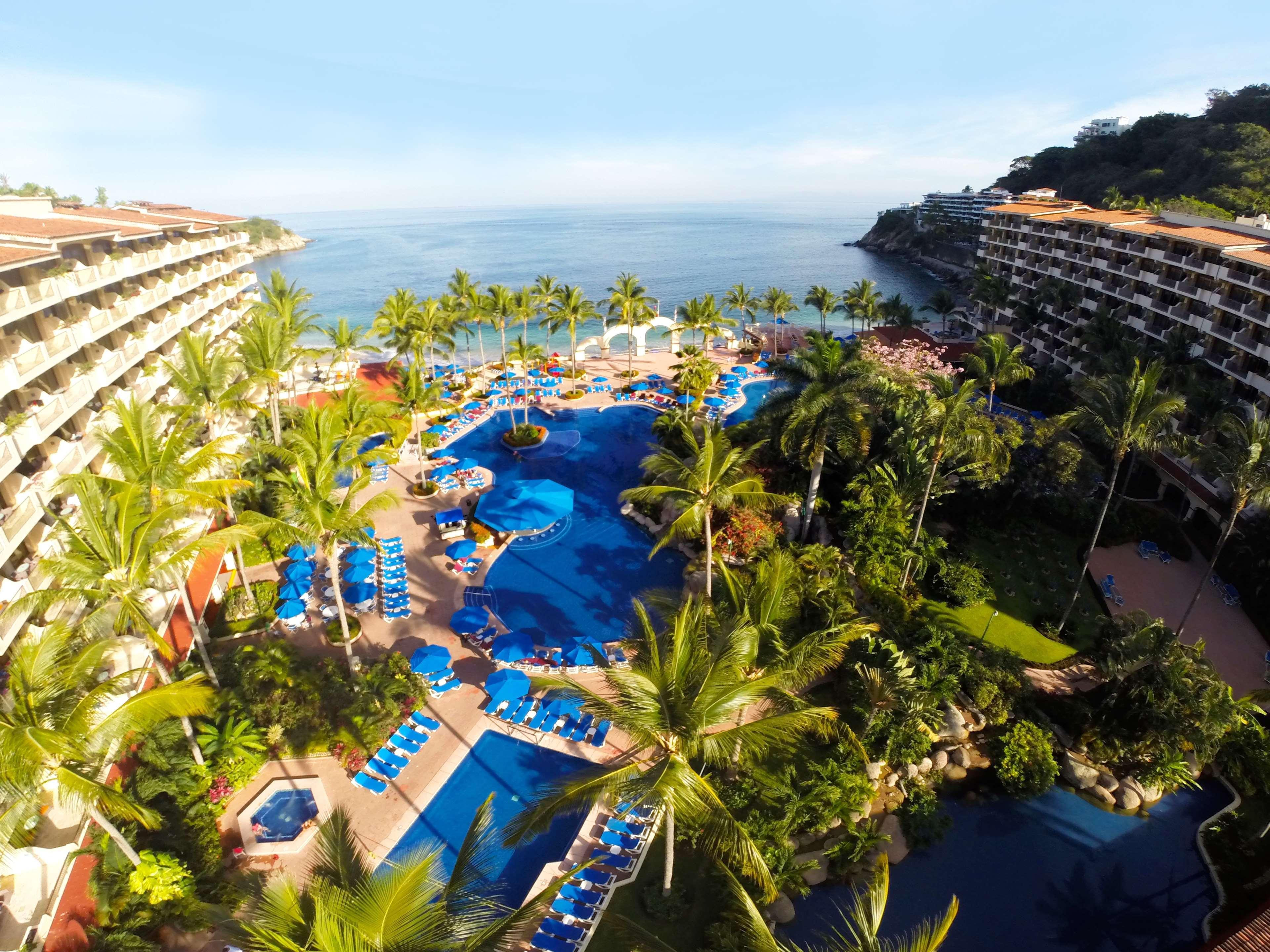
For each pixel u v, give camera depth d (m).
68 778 15.12
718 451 28.44
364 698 26.36
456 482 47.06
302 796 23.27
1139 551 38.00
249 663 27.56
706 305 70.12
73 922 18.39
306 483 25.80
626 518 42.25
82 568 19.84
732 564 35.06
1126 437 28.83
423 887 12.59
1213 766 26.11
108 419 33.03
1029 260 72.81
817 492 39.25
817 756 25.38
